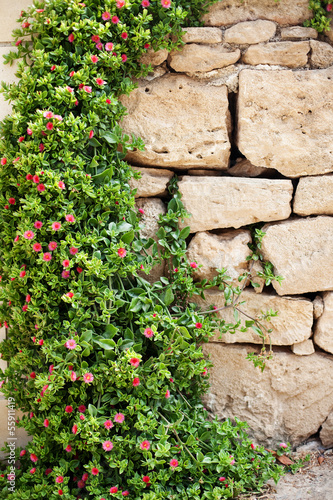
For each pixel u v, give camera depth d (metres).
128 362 1.82
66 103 1.93
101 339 1.87
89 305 1.91
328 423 2.29
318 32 2.21
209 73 2.20
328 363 2.24
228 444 2.02
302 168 2.18
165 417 2.03
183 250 2.13
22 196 2.05
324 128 2.16
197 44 2.18
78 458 2.02
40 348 2.08
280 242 2.17
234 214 2.17
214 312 2.18
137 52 2.13
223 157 2.22
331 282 2.18
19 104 1.92
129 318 1.99
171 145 2.20
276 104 2.16
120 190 2.06
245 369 2.25
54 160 1.91
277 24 2.20
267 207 2.16
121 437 1.85
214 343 2.25
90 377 1.80
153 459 1.81
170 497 1.85
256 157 2.18
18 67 2.12
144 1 2.05
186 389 2.14
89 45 1.98
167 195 2.31
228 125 2.27
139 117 2.20
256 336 2.21
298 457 2.23
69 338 1.84
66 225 1.89
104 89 2.07
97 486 1.88
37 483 2.00
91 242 1.91
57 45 1.99
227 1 2.19
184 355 2.03
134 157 2.21
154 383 1.91
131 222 2.09
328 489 1.97
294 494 1.97
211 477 1.96
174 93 2.20
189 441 1.92
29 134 1.92
